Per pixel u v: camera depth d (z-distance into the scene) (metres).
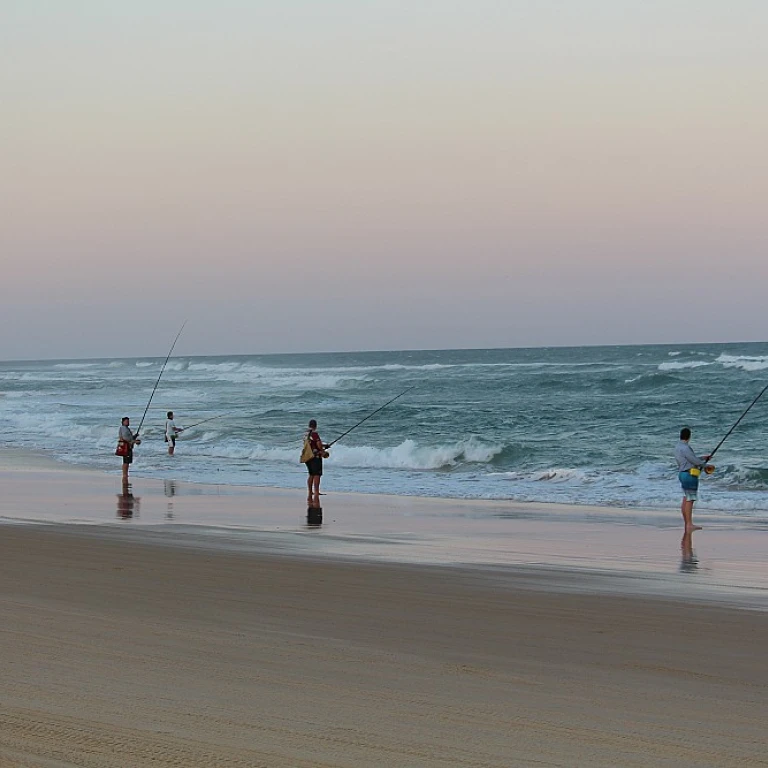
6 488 29.62
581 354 174.25
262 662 9.13
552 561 16.28
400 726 7.21
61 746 6.61
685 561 16.33
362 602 12.44
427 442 44.50
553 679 8.73
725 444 40.81
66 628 10.47
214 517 22.61
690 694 8.28
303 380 98.62
